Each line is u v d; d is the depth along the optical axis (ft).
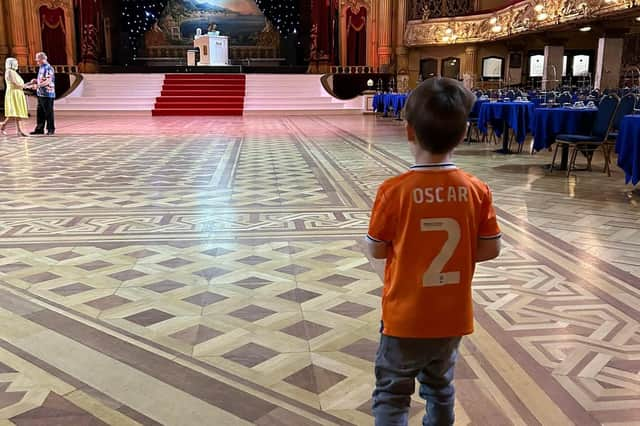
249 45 88.69
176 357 8.70
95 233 15.43
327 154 30.58
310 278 12.07
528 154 30.89
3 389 7.80
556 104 29.37
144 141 36.52
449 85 5.22
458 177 5.35
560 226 16.01
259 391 7.76
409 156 29.73
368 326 9.78
